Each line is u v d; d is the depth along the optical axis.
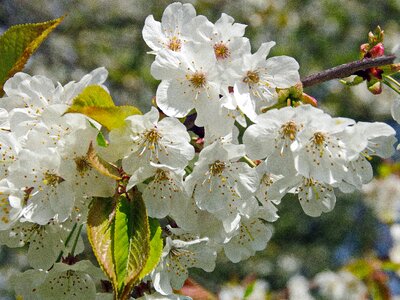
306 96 0.36
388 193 1.03
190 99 0.35
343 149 0.35
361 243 1.64
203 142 0.36
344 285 0.90
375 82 0.38
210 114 0.35
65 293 0.37
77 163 0.34
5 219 0.34
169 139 0.34
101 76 0.38
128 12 1.43
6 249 1.26
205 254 0.37
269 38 1.47
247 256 0.38
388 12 1.57
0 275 1.23
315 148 0.35
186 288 0.46
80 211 0.34
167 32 0.38
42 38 0.37
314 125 0.35
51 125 0.34
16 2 1.34
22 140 0.35
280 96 0.36
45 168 0.34
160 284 0.36
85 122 0.34
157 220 0.34
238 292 0.78
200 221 0.36
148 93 1.36
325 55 1.51
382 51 0.38
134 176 0.33
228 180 0.35
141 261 0.32
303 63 1.49
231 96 0.35
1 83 0.37
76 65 1.34
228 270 1.48
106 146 0.34
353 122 0.35
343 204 1.64
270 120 0.35
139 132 0.34
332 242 1.66
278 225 1.62
